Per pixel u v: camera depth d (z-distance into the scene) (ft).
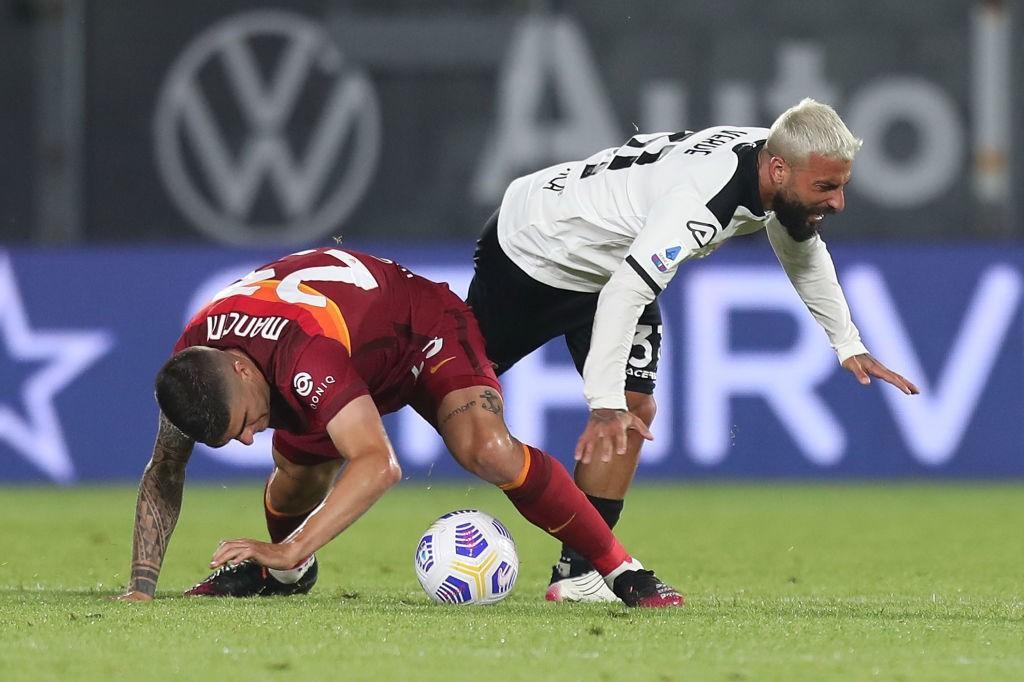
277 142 139.23
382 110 138.92
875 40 137.90
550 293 52.65
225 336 44.47
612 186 50.08
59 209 137.69
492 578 48.55
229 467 122.62
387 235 139.13
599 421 44.70
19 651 37.63
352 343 45.73
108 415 120.67
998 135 136.77
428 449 119.55
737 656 37.65
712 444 118.73
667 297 118.21
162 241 139.85
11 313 120.67
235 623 42.37
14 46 137.39
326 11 138.92
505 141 138.41
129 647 38.22
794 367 118.32
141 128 139.23
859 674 35.47
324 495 51.55
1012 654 38.45
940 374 119.03
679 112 138.21
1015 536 83.41
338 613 44.96
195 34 139.13
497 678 34.40
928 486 117.91
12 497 112.37
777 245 52.29
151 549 47.98
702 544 79.51
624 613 45.55
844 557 72.59
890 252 119.03
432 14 138.51
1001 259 118.93
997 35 136.77
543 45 138.10
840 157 45.47
